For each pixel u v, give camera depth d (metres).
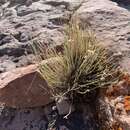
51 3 2.79
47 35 2.33
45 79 1.86
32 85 1.91
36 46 2.26
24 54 2.28
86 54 1.91
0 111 1.98
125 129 1.69
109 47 2.11
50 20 2.53
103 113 1.79
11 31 2.51
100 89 1.89
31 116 1.91
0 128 1.92
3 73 2.11
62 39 2.25
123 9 2.52
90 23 2.37
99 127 1.76
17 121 1.92
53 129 1.82
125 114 1.75
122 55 2.05
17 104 1.94
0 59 2.31
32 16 2.64
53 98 1.89
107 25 2.32
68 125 1.82
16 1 3.02
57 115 1.86
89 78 1.89
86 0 2.72
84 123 1.81
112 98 1.85
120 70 1.96
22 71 1.99
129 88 1.88
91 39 2.04
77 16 2.39
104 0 2.73
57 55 1.96
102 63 1.94
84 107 1.86
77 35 1.98
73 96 1.87
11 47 2.35
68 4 2.70
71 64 1.90
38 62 1.99
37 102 1.92
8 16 2.81
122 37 2.19
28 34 2.42
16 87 1.92
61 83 1.89
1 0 3.20
